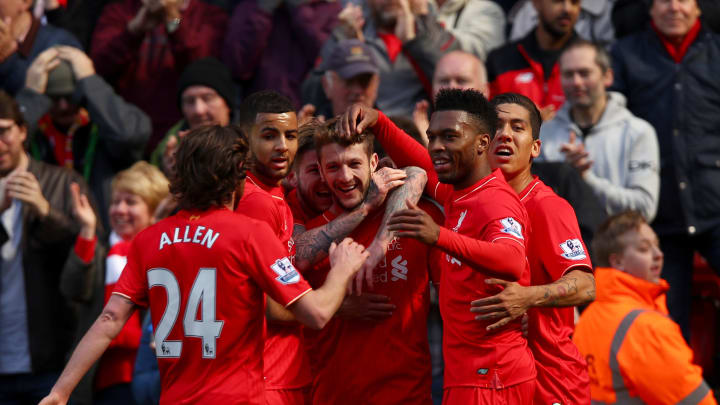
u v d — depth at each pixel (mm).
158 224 9750
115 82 20531
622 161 17422
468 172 9938
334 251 10172
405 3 18766
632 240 14117
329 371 11594
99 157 19219
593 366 13781
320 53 19469
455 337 10148
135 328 15797
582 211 15859
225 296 9336
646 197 17016
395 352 11367
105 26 20719
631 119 17703
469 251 9141
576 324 14688
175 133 18719
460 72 17469
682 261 18156
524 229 9812
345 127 10922
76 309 16703
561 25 18641
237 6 20578
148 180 16688
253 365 9555
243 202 10469
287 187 12703
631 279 13883
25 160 17156
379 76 18641
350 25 18828
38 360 16359
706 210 18062
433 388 14234
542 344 10734
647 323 13352
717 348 18875
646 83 18797
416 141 11852
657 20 18844
